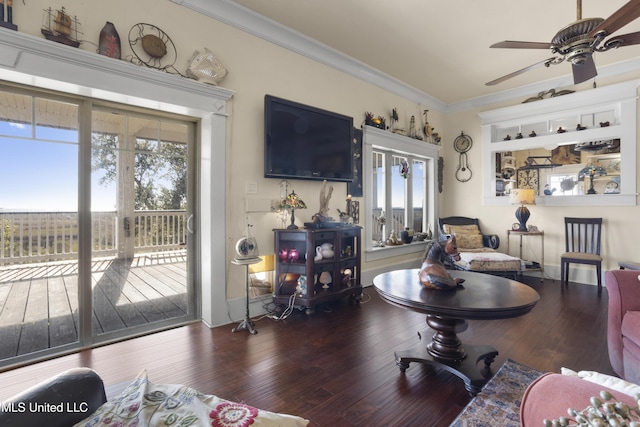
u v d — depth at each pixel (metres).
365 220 4.01
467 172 5.20
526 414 0.80
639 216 3.78
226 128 2.75
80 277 2.26
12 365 1.97
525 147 4.58
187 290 2.80
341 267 3.20
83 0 2.05
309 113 3.22
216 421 0.77
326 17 2.89
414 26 3.03
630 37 1.92
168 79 2.34
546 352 2.19
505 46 2.24
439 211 5.38
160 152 2.65
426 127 4.96
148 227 2.59
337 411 1.57
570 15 2.84
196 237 2.83
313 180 3.41
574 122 4.39
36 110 2.08
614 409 0.59
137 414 0.80
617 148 4.57
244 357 2.12
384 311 3.09
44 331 2.12
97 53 2.09
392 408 1.60
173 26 2.45
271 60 3.07
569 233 4.24
